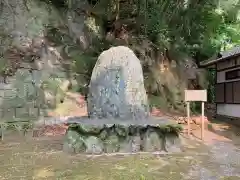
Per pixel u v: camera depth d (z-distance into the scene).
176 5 14.66
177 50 15.41
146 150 6.59
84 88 12.69
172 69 14.91
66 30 13.84
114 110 7.20
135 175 4.75
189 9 15.00
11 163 5.70
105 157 6.09
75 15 14.57
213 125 10.55
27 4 12.80
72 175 4.78
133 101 7.27
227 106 11.71
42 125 10.23
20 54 11.60
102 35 14.94
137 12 14.68
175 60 15.25
